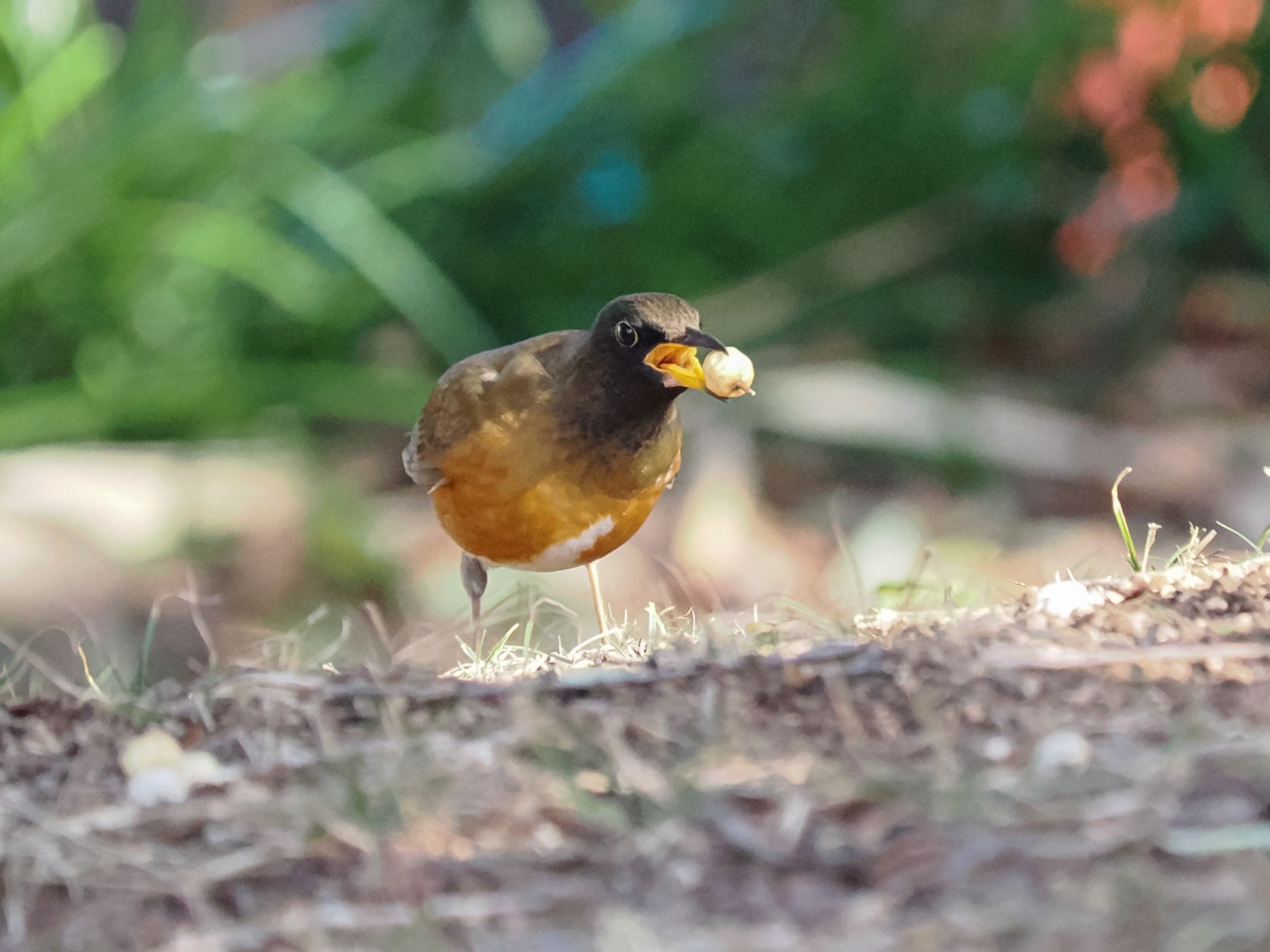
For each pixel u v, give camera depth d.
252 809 4.57
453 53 16.91
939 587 7.57
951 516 13.87
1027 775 4.38
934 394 15.24
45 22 13.55
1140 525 13.70
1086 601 6.00
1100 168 17.14
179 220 13.80
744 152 17.34
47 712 5.66
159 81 14.23
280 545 12.32
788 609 7.04
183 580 11.63
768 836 4.18
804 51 18.77
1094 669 5.13
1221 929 3.59
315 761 4.88
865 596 8.46
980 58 17.64
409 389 14.16
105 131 13.72
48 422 13.22
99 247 13.62
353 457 14.90
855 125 17.52
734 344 16.16
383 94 15.82
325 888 4.15
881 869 3.98
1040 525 13.77
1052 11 17.00
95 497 12.06
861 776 4.45
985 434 14.78
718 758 4.65
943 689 5.06
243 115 14.27
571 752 4.79
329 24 16.78
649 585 12.20
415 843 4.28
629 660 6.18
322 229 14.32
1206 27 14.41
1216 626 5.47
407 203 15.77
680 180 16.91
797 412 14.78
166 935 3.99
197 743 5.27
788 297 16.66
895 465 14.68
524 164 16.05
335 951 3.85
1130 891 3.78
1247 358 16.12
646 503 7.02
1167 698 4.89
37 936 4.05
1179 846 3.96
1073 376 16.34
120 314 13.83
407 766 4.70
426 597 12.28
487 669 6.47
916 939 3.66
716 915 3.86
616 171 16.62
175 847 4.42
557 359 6.88
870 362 16.16
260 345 14.88
